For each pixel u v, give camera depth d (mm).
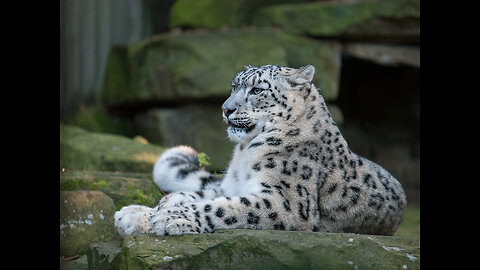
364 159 9859
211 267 7184
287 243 7293
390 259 7344
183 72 19547
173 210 7867
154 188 10664
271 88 9031
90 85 23609
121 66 21469
